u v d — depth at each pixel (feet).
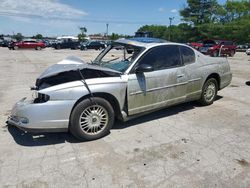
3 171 10.55
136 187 9.59
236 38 185.57
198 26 201.67
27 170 10.65
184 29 216.13
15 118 12.83
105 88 13.14
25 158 11.64
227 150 12.47
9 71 39.17
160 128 15.19
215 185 9.73
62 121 12.39
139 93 14.43
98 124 13.52
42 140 13.50
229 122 16.25
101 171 10.62
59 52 96.78
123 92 13.83
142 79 14.47
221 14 216.13
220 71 19.76
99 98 13.20
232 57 82.48
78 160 11.48
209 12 209.56
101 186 9.62
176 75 16.12
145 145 12.97
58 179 10.05
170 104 16.33
